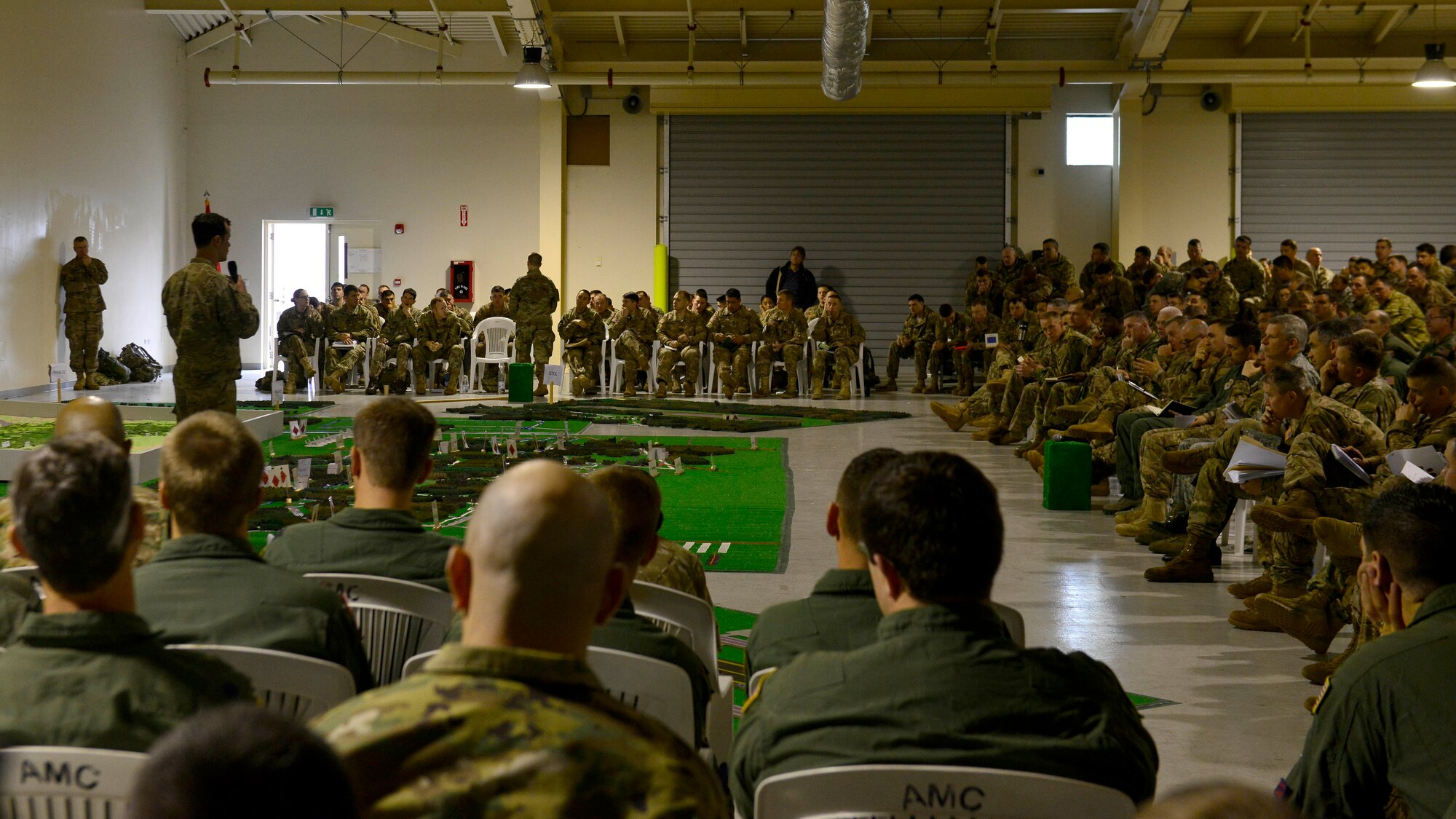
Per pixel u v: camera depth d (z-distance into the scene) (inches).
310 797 29.1
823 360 637.3
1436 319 307.4
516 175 791.1
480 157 791.1
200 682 68.0
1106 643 180.4
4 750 62.6
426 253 796.6
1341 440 192.1
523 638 50.6
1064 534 268.2
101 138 666.8
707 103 772.6
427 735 46.4
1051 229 776.9
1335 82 706.2
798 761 70.5
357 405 545.0
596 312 653.3
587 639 52.7
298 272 803.4
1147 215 761.0
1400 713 83.5
